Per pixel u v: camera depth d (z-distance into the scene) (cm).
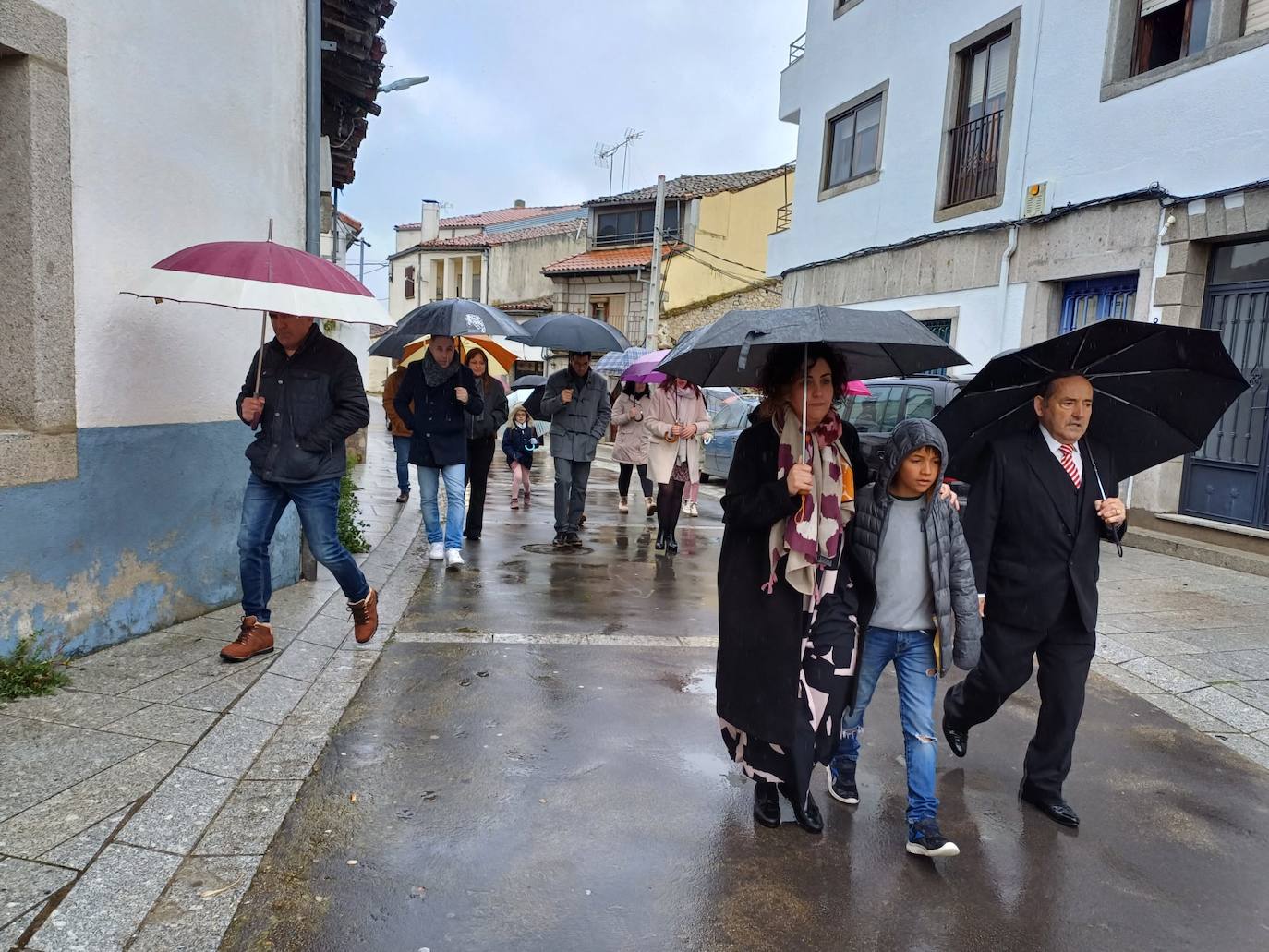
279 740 363
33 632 397
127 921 243
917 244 1258
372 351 829
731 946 252
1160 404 322
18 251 387
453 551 712
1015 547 326
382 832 302
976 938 262
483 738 381
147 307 451
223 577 522
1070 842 320
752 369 318
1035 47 1052
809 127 1562
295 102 596
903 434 293
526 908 265
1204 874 302
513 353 904
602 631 551
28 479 387
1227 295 857
